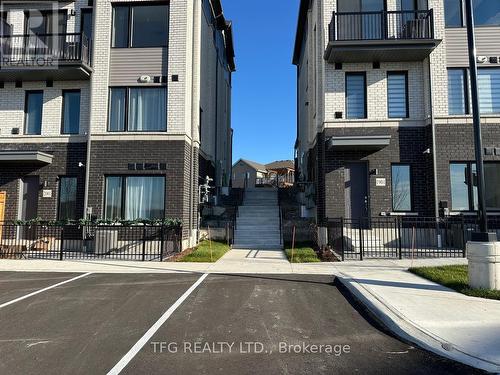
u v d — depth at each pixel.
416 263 9.95
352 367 4.02
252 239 14.66
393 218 13.02
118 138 13.68
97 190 13.49
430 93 13.25
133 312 5.94
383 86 13.73
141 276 8.78
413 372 3.91
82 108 14.27
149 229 12.88
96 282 8.14
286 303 6.47
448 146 13.03
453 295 6.62
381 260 10.59
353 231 12.97
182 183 13.39
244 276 8.70
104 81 13.98
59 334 4.96
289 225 15.16
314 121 16.27
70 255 12.05
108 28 14.22
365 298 6.48
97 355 4.28
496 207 12.95
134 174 13.59
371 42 12.85
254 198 19.30
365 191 13.44
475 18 13.71
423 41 12.74
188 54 14.28
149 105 14.08
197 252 11.92
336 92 13.74
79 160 13.96
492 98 13.38
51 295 7.01
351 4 14.10
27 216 13.99
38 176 14.06
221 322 5.46
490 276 6.74
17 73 13.78
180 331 5.08
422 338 4.76
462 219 11.77
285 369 3.95
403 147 13.43
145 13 14.43
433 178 12.91
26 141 14.20
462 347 4.40
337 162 13.47
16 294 7.09
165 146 13.55
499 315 5.50
